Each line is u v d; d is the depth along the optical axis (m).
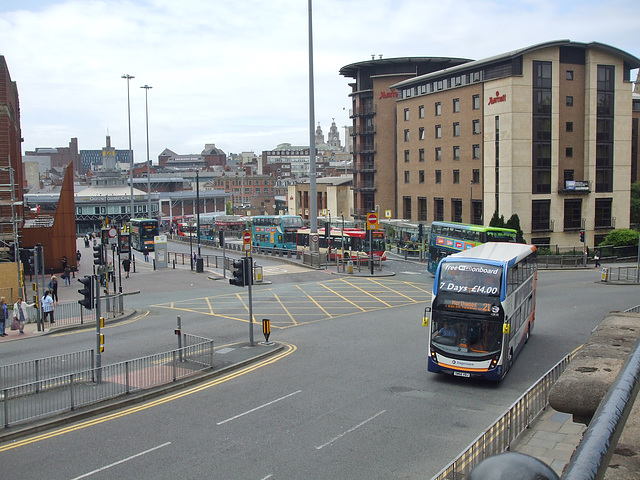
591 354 5.67
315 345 25.70
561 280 46.84
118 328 29.73
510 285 20.61
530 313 26.06
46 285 46.28
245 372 21.56
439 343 19.98
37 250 30.88
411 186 82.88
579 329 28.39
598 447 1.71
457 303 19.92
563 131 65.44
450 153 73.44
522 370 21.61
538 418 16.11
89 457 13.94
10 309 33.59
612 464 2.27
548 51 63.38
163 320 31.80
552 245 65.06
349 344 25.80
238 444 14.59
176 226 116.94
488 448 11.98
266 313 33.66
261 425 15.92
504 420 13.14
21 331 28.84
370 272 50.25
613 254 62.47
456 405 17.61
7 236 46.25
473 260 20.45
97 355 19.62
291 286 43.91
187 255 69.19
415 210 82.06
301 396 18.50
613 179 67.69
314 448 14.28
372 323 30.39
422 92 79.00
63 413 16.73
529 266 25.38
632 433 2.53
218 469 13.15
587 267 55.62
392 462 13.41
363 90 93.56
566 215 65.75
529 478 1.64
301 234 64.94
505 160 63.59
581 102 66.19
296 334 28.08
